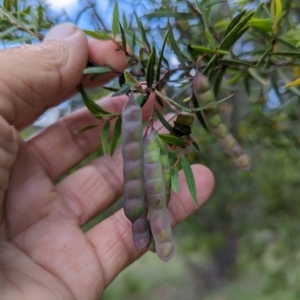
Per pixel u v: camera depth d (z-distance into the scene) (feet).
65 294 0.65
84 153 0.83
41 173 0.75
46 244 0.70
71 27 0.65
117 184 0.83
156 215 0.47
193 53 0.55
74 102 0.95
